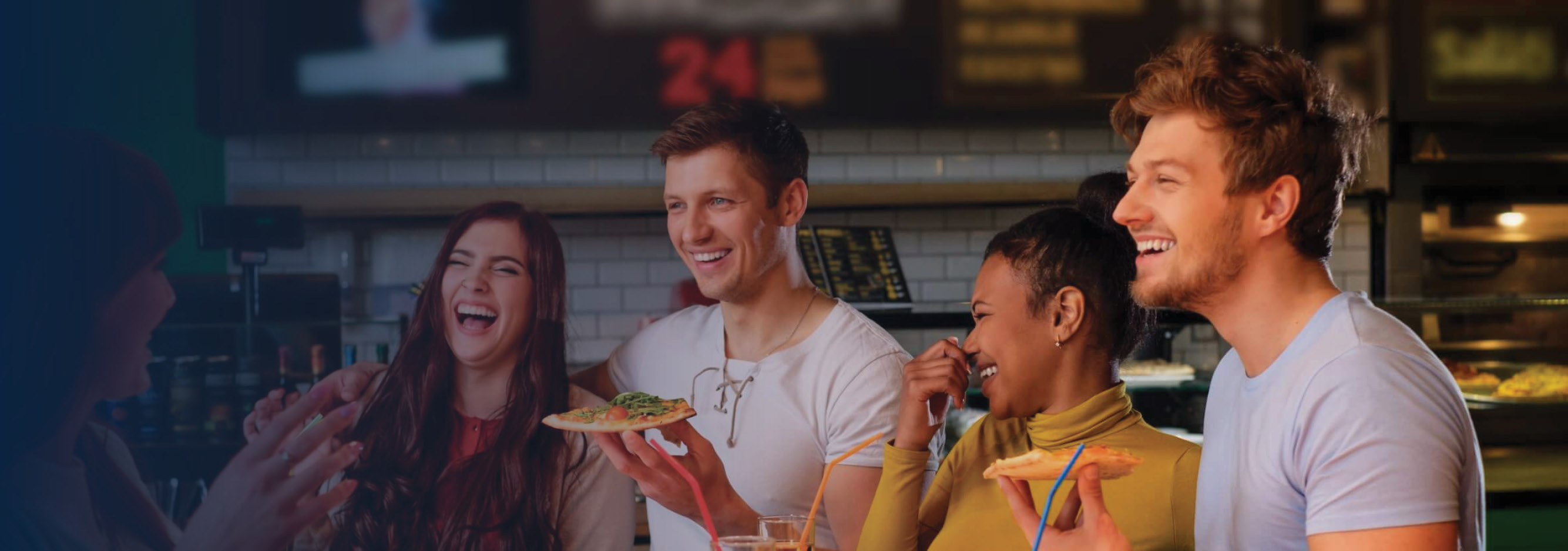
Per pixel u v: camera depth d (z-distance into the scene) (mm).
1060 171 4035
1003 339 1574
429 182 3842
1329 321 1140
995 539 1575
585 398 2227
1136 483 1498
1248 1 3553
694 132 1984
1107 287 1535
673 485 1812
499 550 2127
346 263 3834
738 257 1988
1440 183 3812
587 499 2145
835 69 3484
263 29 3402
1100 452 1185
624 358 2232
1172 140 1181
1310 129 1148
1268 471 1161
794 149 2027
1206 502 1298
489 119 3439
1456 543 1030
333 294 2857
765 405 1998
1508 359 3650
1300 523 1145
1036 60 3533
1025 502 1256
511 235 2211
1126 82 3545
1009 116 3523
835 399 1953
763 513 1991
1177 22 3545
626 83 3455
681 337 2164
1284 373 1157
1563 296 3869
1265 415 1170
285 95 3404
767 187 1991
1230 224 1170
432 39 3430
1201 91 1149
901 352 2008
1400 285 3842
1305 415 1108
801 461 1977
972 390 3031
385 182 3832
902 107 3498
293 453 2055
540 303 2217
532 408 2176
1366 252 4023
